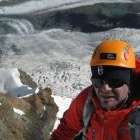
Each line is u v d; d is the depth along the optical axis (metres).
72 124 3.41
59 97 12.82
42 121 9.28
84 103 3.29
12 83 10.66
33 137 8.41
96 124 3.19
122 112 3.05
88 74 22.62
